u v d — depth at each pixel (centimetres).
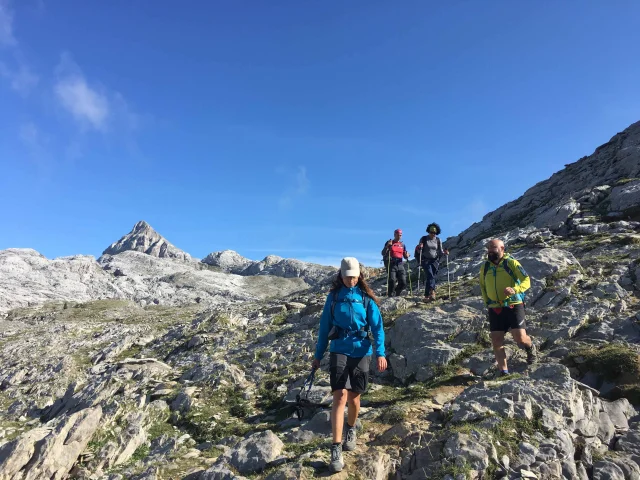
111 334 2884
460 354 1003
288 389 1153
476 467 564
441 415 708
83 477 828
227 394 1202
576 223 1814
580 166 2764
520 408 659
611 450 643
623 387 750
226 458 676
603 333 943
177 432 1028
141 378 1523
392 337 1188
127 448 934
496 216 2809
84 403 1394
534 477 554
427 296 1472
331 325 615
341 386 582
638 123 2739
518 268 827
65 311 5588
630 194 1812
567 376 731
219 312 2598
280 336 1675
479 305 1218
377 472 577
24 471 805
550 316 1066
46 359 2356
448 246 2761
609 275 1203
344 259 622
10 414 1612
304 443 741
